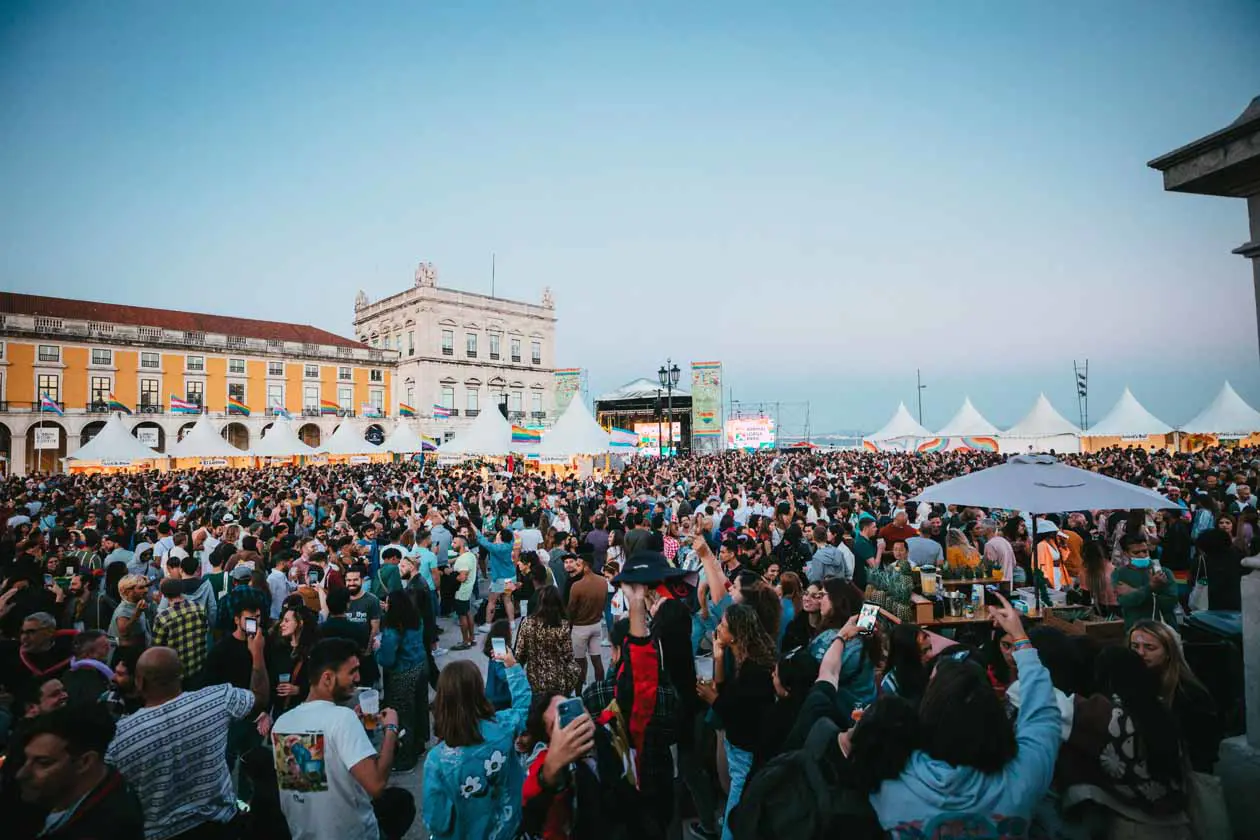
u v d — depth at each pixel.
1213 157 3.43
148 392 46.38
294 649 4.85
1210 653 4.67
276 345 52.25
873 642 3.91
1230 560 6.12
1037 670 2.70
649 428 51.91
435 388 58.56
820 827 2.38
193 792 3.12
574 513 14.24
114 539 8.64
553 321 68.44
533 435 23.34
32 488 22.92
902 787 2.32
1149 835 2.70
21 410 41.12
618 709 2.94
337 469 34.50
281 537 9.59
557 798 2.57
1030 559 9.40
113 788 2.55
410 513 12.52
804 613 5.28
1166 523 9.57
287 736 2.99
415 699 5.34
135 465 35.09
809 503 13.32
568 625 5.16
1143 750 2.72
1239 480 13.66
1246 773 3.18
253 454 29.44
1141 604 6.04
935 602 6.53
